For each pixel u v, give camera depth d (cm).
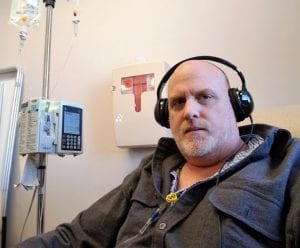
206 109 86
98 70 153
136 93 130
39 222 112
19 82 170
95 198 144
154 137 126
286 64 118
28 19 123
